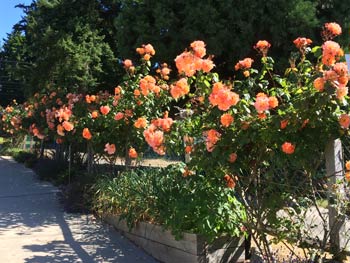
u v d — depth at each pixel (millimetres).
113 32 15781
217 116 3848
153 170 6805
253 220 4410
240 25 9375
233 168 3910
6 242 6062
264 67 4242
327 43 3441
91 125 8102
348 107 3482
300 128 3557
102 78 14242
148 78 7078
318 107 3363
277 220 4250
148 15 10492
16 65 18703
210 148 3902
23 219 7574
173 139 4801
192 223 4953
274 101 3584
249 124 3723
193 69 4090
